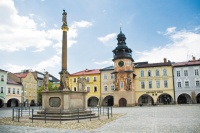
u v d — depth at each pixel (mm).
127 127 15344
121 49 59969
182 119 19859
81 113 22125
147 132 13133
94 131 13695
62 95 21750
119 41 61875
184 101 61031
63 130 14203
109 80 66438
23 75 75875
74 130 14164
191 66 59438
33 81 80438
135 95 63344
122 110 38281
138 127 15266
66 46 23938
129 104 56781
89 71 73000
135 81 64125
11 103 68312
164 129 14062
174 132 12875
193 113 26234
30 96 77500
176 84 60188
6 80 63500
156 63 65250
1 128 15328
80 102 23594
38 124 17359
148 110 36094
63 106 21469
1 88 61188
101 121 19281
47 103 22547
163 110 34500
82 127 15477
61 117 19984
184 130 13461
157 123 17328
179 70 60531
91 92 67938
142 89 63094
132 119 21016
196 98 58625
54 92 22156
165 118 21219
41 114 22031
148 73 63188
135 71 64688
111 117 23359
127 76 58250
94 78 68438
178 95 59438
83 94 24094
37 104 81438
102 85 67000
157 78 62062
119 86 58625
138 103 63562
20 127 15820
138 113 29500
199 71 58500
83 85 24547
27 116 25062
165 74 61469
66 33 24250
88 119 20875
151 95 61938
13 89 66688
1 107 61906
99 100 66312
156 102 61031
